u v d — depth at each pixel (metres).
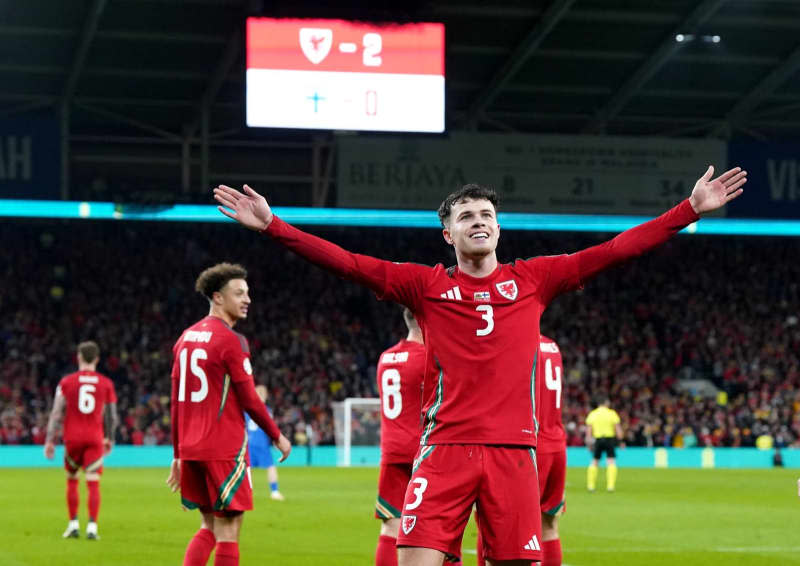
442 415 7.03
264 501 25.84
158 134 49.44
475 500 6.98
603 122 48.50
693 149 44.75
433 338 7.14
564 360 53.84
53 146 40.50
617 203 44.41
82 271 55.84
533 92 46.56
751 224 47.25
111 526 19.28
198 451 10.09
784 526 20.23
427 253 59.56
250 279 57.41
